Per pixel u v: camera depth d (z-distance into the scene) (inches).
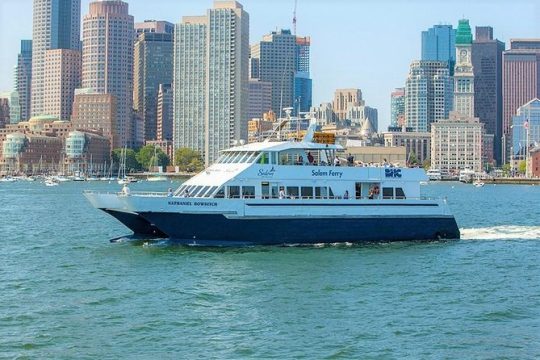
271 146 2701.8
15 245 3016.7
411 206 2839.6
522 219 4687.5
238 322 1721.2
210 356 1489.9
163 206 2591.0
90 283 2134.6
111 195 2655.0
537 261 2566.4
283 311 1819.6
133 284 2113.7
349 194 2773.1
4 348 1530.5
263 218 2632.9
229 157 2778.1
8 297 1962.4
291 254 2551.7
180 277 2196.1
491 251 2760.8
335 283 2126.0
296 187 2704.2
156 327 1679.4
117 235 3408.0
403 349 1545.3
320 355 1504.7
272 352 1517.0
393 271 2317.9
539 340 1611.7
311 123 2839.6
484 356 1508.4
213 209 2598.4
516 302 1945.1
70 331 1647.4
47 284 2127.2
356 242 2758.4
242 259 2453.2
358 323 1722.4
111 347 1541.6
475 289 2098.9
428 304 1911.9
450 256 2615.7
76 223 4079.7
